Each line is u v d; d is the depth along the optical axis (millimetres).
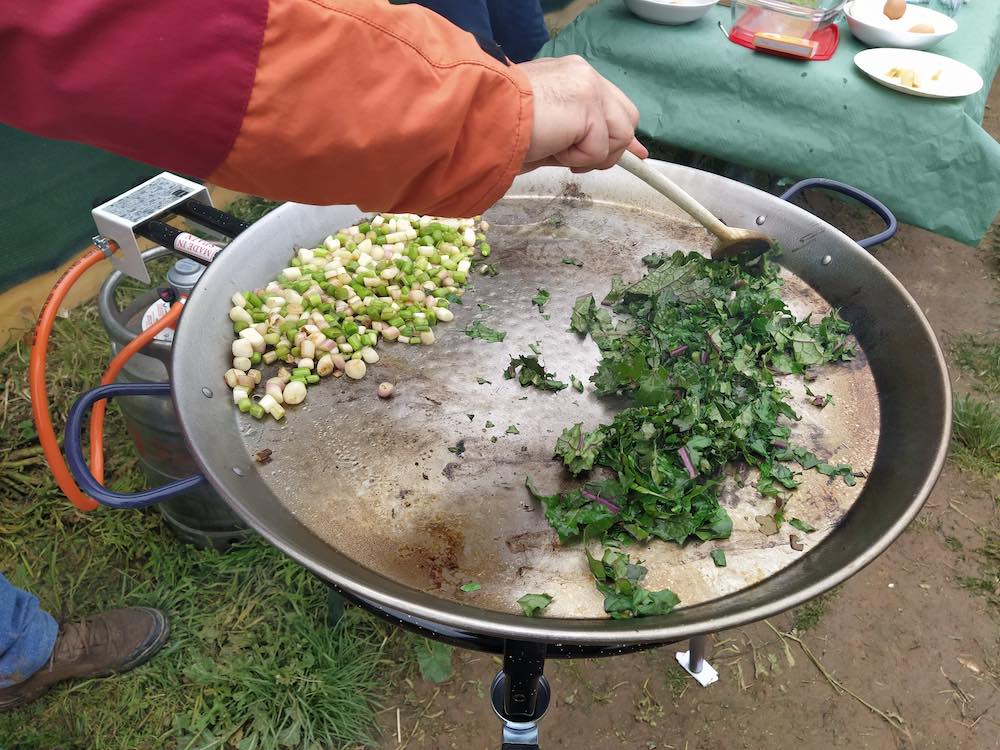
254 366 1227
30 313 2107
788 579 925
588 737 1505
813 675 1615
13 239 1984
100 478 1165
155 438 1427
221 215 1267
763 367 1228
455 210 720
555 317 1337
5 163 1872
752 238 1336
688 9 2105
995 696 1590
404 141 601
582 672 1599
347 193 642
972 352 2393
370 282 1368
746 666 1626
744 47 2068
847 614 1724
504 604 911
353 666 1525
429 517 1007
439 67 612
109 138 562
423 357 1257
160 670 1505
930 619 1720
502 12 2131
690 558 967
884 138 1943
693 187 1504
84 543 1697
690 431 1090
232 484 985
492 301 1367
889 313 1231
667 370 1186
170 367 1032
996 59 2354
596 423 1144
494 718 1510
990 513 1939
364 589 764
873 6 2303
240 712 1452
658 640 748
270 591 1627
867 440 1121
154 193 1232
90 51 505
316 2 543
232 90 534
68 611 1589
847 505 1030
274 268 1379
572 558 968
